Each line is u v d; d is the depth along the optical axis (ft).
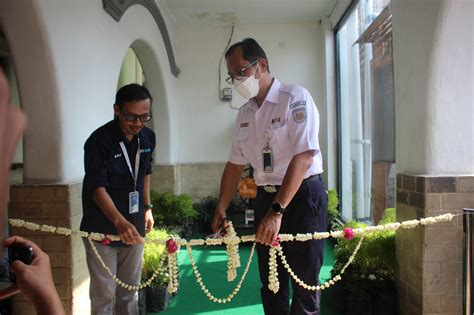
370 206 14.62
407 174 8.64
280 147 6.26
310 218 6.29
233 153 7.11
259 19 19.17
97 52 9.81
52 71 7.92
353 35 16.20
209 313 9.82
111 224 6.87
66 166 8.40
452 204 7.83
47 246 8.16
